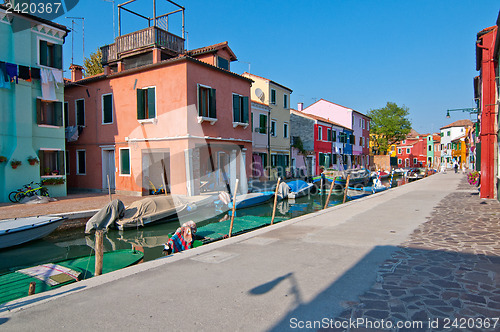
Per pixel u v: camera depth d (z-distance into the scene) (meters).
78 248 10.38
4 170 14.48
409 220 8.66
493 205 10.95
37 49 15.68
